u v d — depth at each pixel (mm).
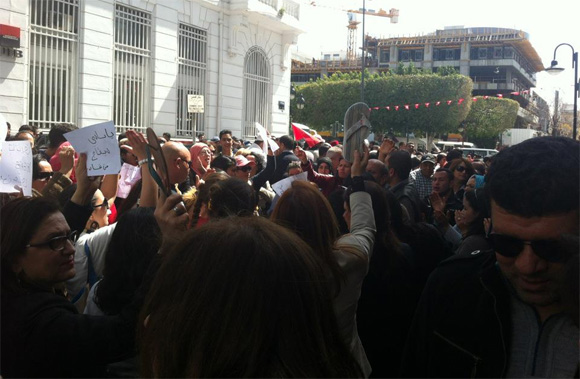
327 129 43125
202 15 18219
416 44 63594
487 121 44906
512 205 1377
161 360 1059
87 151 3004
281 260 1072
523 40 56750
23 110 12367
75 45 13812
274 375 1014
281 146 7570
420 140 48969
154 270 1885
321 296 1126
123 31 15266
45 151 6266
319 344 1083
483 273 1553
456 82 38906
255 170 7496
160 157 2199
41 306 2027
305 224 2203
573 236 1308
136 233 2291
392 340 3002
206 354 1018
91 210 3070
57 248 2162
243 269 1045
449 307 1597
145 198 2811
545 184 1335
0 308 2041
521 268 1386
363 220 2629
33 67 12656
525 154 1403
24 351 1961
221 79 19250
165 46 16625
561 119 40219
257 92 21625
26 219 2115
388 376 3000
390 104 40094
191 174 5512
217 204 2758
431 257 3582
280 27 21781
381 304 2980
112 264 2307
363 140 2918
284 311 1047
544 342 1456
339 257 2246
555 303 1413
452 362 1563
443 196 5828
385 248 3012
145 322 1173
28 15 12398
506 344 1490
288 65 23328
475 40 59312
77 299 2861
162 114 16703
